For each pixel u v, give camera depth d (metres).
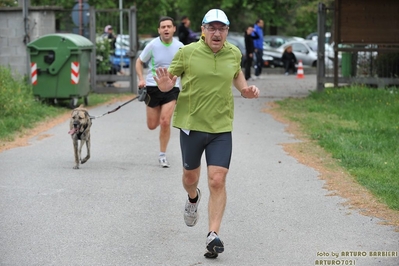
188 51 9.53
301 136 20.06
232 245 10.09
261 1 53.44
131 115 24.64
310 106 26.12
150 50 15.27
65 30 31.89
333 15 30.97
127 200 12.66
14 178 14.38
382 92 28.20
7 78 24.38
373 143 17.88
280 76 46.97
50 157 16.80
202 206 12.32
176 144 18.73
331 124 21.67
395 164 15.38
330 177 14.50
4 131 19.81
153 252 9.74
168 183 14.06
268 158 16.69
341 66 31.69
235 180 14.34
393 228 10.82
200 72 9.44
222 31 9.37
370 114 23.45
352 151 16.88
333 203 12.41
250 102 29.20
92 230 10.77
